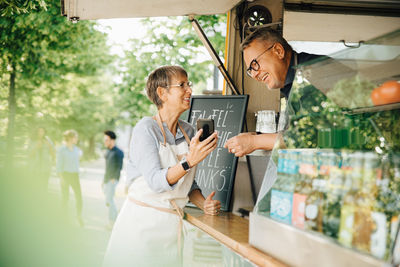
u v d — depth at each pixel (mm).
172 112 2428
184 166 2105
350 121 1462
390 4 2498
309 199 1341
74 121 22359
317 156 1375
